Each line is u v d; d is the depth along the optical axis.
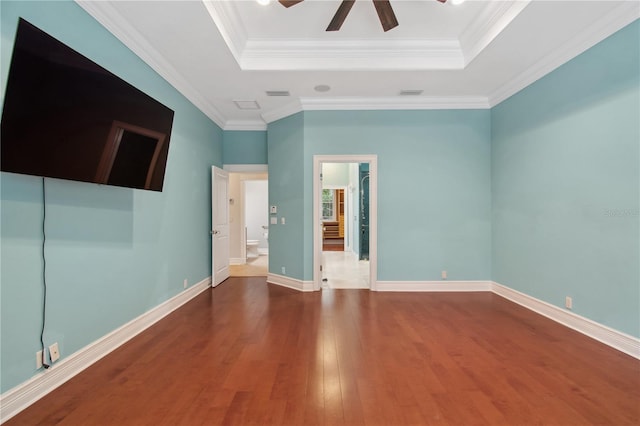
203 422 1.70
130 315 2.80
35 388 1.88
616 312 2.58
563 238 3.11
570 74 3.00
